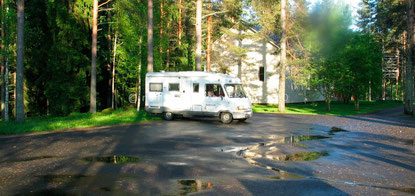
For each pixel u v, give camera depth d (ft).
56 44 82.17
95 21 78.18
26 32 78.69
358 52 97.04
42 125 48.67
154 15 90.74
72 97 82.12
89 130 46.39
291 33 91.35
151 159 26.86
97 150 30.71
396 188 19.33
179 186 19.26
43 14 90.38
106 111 81.56
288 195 17.72
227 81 58.34
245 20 98.94
